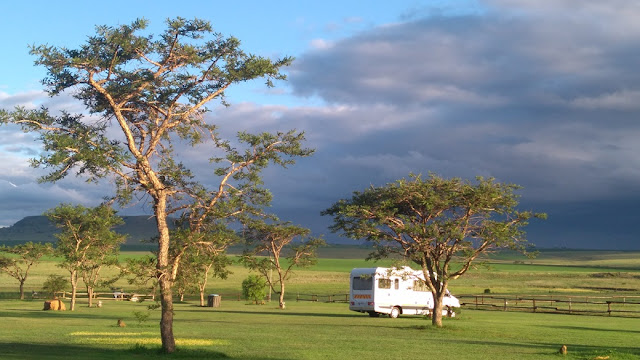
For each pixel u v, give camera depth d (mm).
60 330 33000
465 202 36844
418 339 30719
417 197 37156
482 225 37219
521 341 30531
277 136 23656
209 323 39969
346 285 116188
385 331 35094
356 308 49281
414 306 49750
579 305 70562
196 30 23250
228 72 23547
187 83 23641
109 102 22844
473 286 115812
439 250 38250
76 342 26922
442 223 36812
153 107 23594
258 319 44531
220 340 28562
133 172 22781
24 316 44469
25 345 25359
